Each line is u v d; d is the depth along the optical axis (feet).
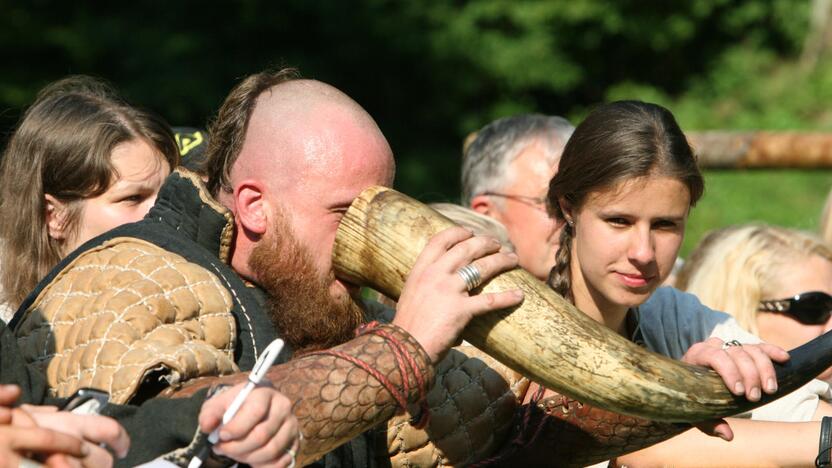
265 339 26.03
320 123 26.76
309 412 22.66
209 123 29.94
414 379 23.49
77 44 129.80
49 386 24.12
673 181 27.86
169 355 23.07
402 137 139.74
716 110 149.89
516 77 140.36
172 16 135.03
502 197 41.29
